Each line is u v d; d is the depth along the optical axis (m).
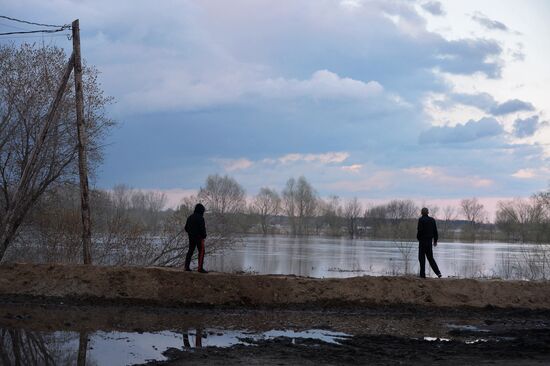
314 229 121.19
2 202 25.22
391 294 18.69
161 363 10.48
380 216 112.38
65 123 25.31
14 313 15.68
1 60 25.22
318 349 12.17
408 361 11.15
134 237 26.25
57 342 12.30
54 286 18.11
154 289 18.09
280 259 44.44
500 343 13.37
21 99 25.03
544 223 42.53
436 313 18.00
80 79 20.11
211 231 27.22
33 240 26.27
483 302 18.75
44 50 25.55
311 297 18.44
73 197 27.17
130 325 14.55
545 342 13.57
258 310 17.70
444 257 53.97
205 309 17.55
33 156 20.98
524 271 32.81
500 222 100.06
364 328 15.27
